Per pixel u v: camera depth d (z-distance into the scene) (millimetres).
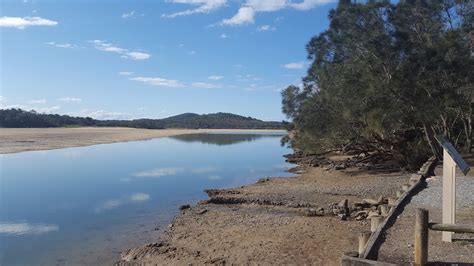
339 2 27281
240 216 16797
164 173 31703
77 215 17656
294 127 31953
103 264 11711
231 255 11734
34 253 12680
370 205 16969
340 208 16344
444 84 24734
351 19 25984
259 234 13711
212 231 14578
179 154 49812
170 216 17375
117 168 34719
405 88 24203
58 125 138875
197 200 20922
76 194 22641
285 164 38531
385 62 24781
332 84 26250
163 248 12711
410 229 10797
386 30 25266
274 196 20594
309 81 31375
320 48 30234
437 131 31859
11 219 16984
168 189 24297
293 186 24031
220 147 63625
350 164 32000
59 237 14375
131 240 13969
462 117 30297
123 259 12094
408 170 27656
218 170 33844
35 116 133750
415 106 24703
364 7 25500
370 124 24203
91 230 15250
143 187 25031
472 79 24266
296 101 31422
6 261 12016
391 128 26016
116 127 158875
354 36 25688
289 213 17203
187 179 28531
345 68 25438
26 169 33625
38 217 17297
